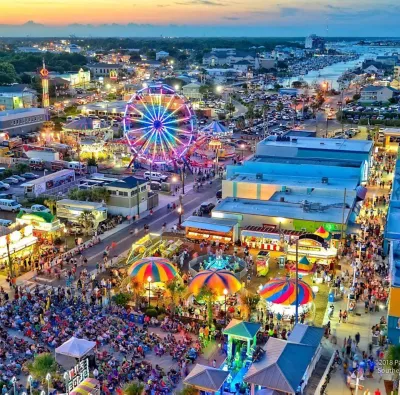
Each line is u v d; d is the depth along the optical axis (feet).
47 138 497.05
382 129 514.68
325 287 222.28
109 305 202.49
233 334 166.40
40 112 570.05
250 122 633.61
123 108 628.28
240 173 336.70
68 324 183.73
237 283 202.28
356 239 263.29
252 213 273.75
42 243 263.49
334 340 179.11
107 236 282.15
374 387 155.53
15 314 192.85
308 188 300.81
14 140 475.72
